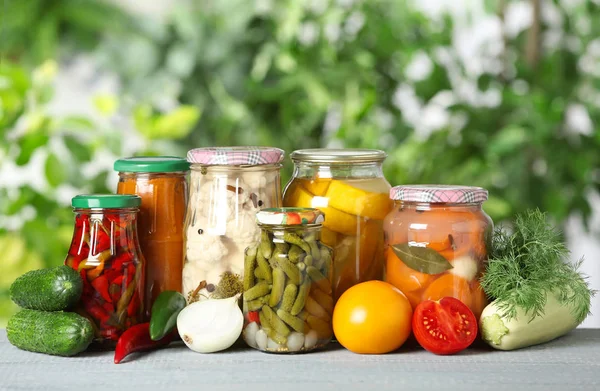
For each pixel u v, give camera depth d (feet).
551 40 9.99
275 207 4.35
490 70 9.89
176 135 8.00
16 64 9.64
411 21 9.72
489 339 4.19
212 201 4.25
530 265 4.24
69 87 10.66
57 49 10.01
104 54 10.11
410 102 9.91
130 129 10.01
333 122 9.81
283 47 9.46
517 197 9.11
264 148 4.43
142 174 4.48
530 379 3.83
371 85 9.51
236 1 9.91
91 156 7.95
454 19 9.98
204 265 4.26
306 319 4.12
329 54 9.48
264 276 4.09
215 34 9.93
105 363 4.07
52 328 4.04
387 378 3.82
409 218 4.20
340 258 4.36
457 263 4.15
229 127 9.76
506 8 10.06
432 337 4.11
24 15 9.51
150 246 4.48
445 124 9.60
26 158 7.72
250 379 3.81
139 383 3.78
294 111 9.62
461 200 4.13
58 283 4.04
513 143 8.78
